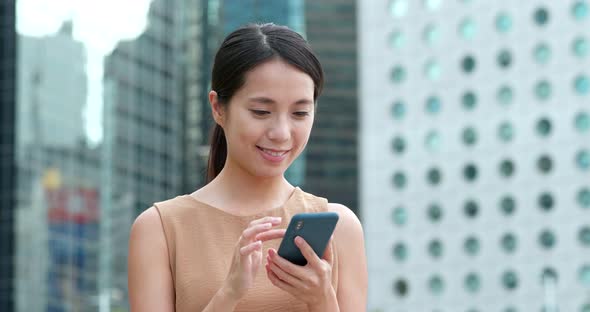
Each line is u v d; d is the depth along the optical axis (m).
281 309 3.58
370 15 75.06
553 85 69.19
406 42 73.81
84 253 63.59
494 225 70.38
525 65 69.94
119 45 67.38
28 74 63.50
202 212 3.68
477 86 71.44
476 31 71.56
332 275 3.68
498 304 69.69
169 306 3.62
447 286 71.44
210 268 3.60
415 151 73.19
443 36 72.56
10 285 61.59
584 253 68.00
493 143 70.81
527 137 69.75
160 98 71.00
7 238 62.12
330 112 82.94
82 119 64.88
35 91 63.56
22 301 61.53
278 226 3.67
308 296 3.40
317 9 83.00
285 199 3.74
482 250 70.56
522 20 70.12
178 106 73.19
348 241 3.74
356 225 3.77
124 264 66.00
